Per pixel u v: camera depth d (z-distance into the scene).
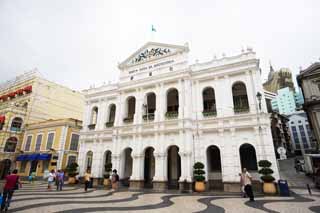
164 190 19.53
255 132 18.78
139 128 23.78
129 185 22.25
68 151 34.25
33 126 38.16
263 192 16.22
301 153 59.53
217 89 21.78
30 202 11.98
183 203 12.23
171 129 21.62
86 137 28.92
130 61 28.72
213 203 12.16
